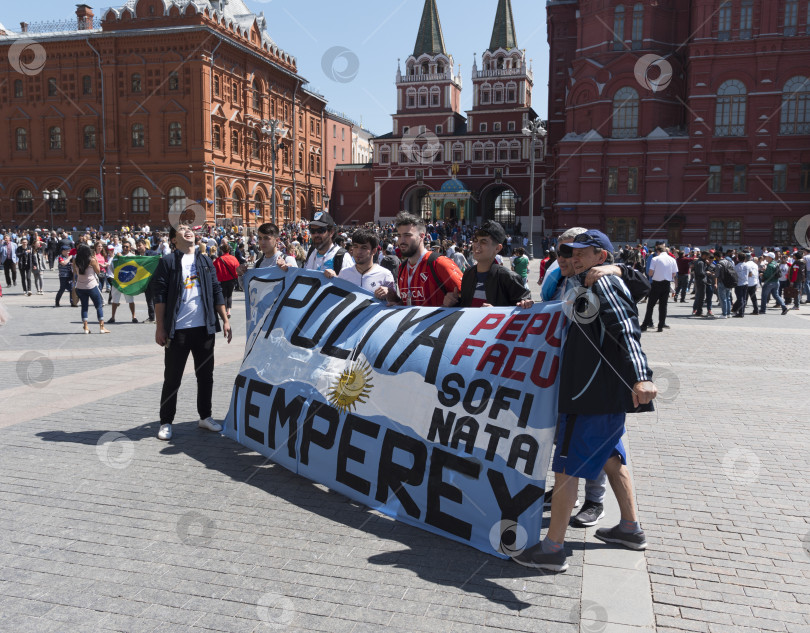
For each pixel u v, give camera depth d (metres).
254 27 49.38
